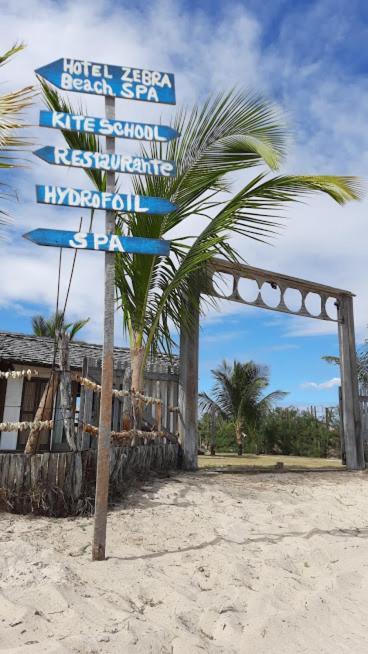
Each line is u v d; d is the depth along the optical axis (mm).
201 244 7141
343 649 2861
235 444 20859
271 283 10016
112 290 4387
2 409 13555
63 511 5121
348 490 7398
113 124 4453
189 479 7145
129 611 3057
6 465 5090
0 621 2746
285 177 6961
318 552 4469
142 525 4945
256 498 6383
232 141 7211
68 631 2713
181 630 2855
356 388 10602
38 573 3480
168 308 7723
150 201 4477
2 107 4531
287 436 19453
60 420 6887
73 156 4336
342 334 10867
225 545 4477
